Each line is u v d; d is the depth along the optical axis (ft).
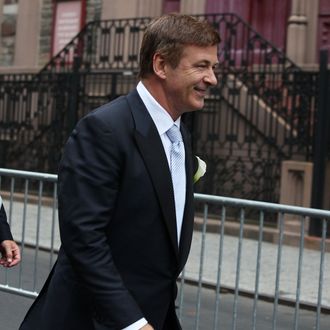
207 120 40.32
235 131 40.22
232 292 22.75
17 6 57.11
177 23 7.96
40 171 47.80
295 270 26.63
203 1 48.06
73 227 7.67
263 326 19.35
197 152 39.81
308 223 29.58
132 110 8.05
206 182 39.78
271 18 46.47
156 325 8.09
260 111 39.50
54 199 17.99
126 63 47.16
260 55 40.96
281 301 21.70
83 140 7.84
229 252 28.96
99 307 7.62
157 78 8.09
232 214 30.48
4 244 11.00
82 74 44.86
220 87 40.19
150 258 7.93
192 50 7.93
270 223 32.09
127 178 7.82
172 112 8.19
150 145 7.95
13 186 19.10
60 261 8.32
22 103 49.44
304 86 36.55
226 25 42.11
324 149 34.42
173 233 7.99
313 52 44.04
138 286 7.91
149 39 8.08
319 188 34.35
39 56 55.77
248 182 38.75
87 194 7.71
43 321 8.24
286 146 38.40
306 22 44.16
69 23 53.88
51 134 46.83
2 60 58.08
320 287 14.02
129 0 49.98
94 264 7.60
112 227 7.88
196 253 28.40
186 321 19.21
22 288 18.78
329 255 16.48
